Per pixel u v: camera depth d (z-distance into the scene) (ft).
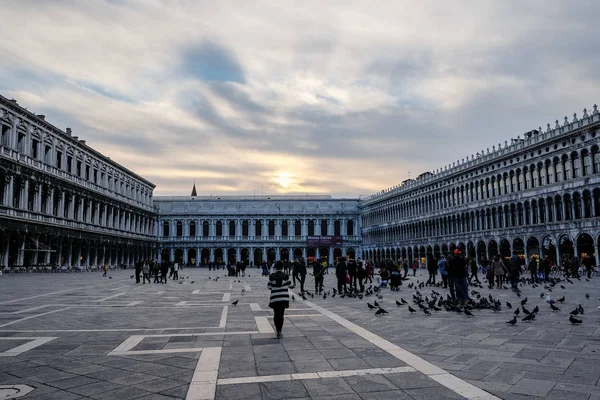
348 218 448.65
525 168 226.58
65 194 255.70
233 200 444.96
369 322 54.65
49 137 239.91
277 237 442.09
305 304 76.84
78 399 27.20
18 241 209.87
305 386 29.14
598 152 185.68
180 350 39.91
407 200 348.38
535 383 28.84
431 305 64.23
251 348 40.45
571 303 69.87
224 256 435.53
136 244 371.76
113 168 326.85
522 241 225.97
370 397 26.91
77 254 266.36
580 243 192.24
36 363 35.60
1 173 198.70
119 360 36.40
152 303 80.59
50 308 72.38
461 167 278.26
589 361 33.78
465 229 273.75
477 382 29.27
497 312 60.95
